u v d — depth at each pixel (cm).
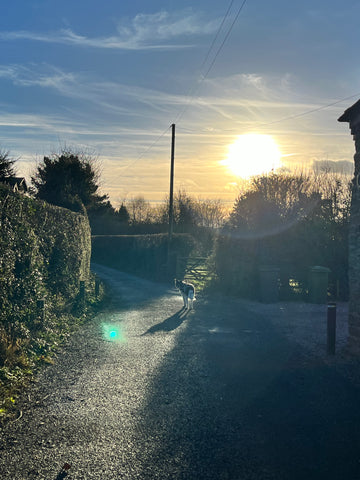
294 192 1925
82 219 1833
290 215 1809
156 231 5703
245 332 1070
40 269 1071
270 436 486
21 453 438
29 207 982
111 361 793
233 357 828
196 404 582
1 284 797
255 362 794
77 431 494
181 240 2705
